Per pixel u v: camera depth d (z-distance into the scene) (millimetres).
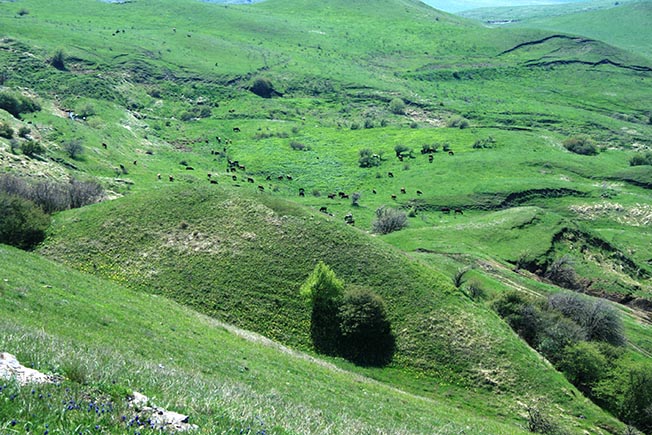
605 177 164125
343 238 61594
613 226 136875
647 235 130750
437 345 50125
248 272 55844
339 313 51562
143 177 133875
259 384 27953
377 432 19281
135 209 65062
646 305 95312
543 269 99125
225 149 181125
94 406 10234
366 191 150750
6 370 11469
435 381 47031
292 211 65562
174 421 11141
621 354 55188
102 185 112625
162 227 62188
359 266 57969
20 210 60188
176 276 55000
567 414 44625
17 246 58062
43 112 159250
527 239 106875
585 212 141000
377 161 173125
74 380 12211
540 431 40938
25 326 21000
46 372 12484
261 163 168000
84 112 179250
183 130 195875
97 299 37188
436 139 192875
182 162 159625
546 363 51500
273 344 45031
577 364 52500
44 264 42438
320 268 52312
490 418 42406
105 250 58562
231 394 16875
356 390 35969
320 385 33406
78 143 132375
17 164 98188
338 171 165000
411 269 58969
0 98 147250
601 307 66312
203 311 50719
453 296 56656
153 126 193125
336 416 21547
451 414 37500
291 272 56281
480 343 50688
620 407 48969
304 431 13969
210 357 30812
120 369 15461
